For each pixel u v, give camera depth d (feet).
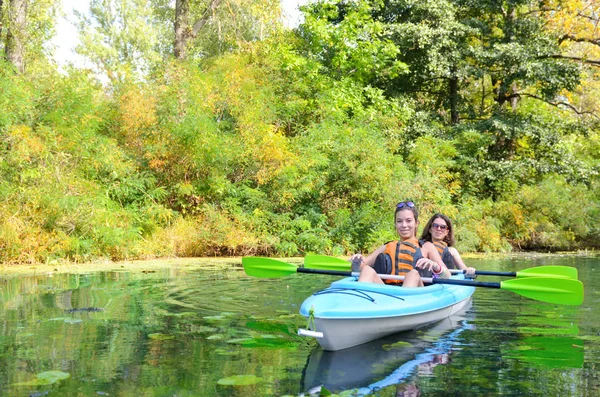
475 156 58.23
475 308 18.40
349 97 55.47
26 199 33.14
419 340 13.47
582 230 57.88
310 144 45.80
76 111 38.47
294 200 43.68
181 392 9.40
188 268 30.42
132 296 20.02
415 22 58.95
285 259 36.86
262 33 52.70
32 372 10.53
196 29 53.52
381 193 45.29
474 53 56.95
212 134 40.42
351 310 12.62
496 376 10.42
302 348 12.55
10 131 33.91
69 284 23.32
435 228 20.56
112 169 37.91
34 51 48.85
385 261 16.87
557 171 58.54
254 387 9.68
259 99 45.06
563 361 11.50
